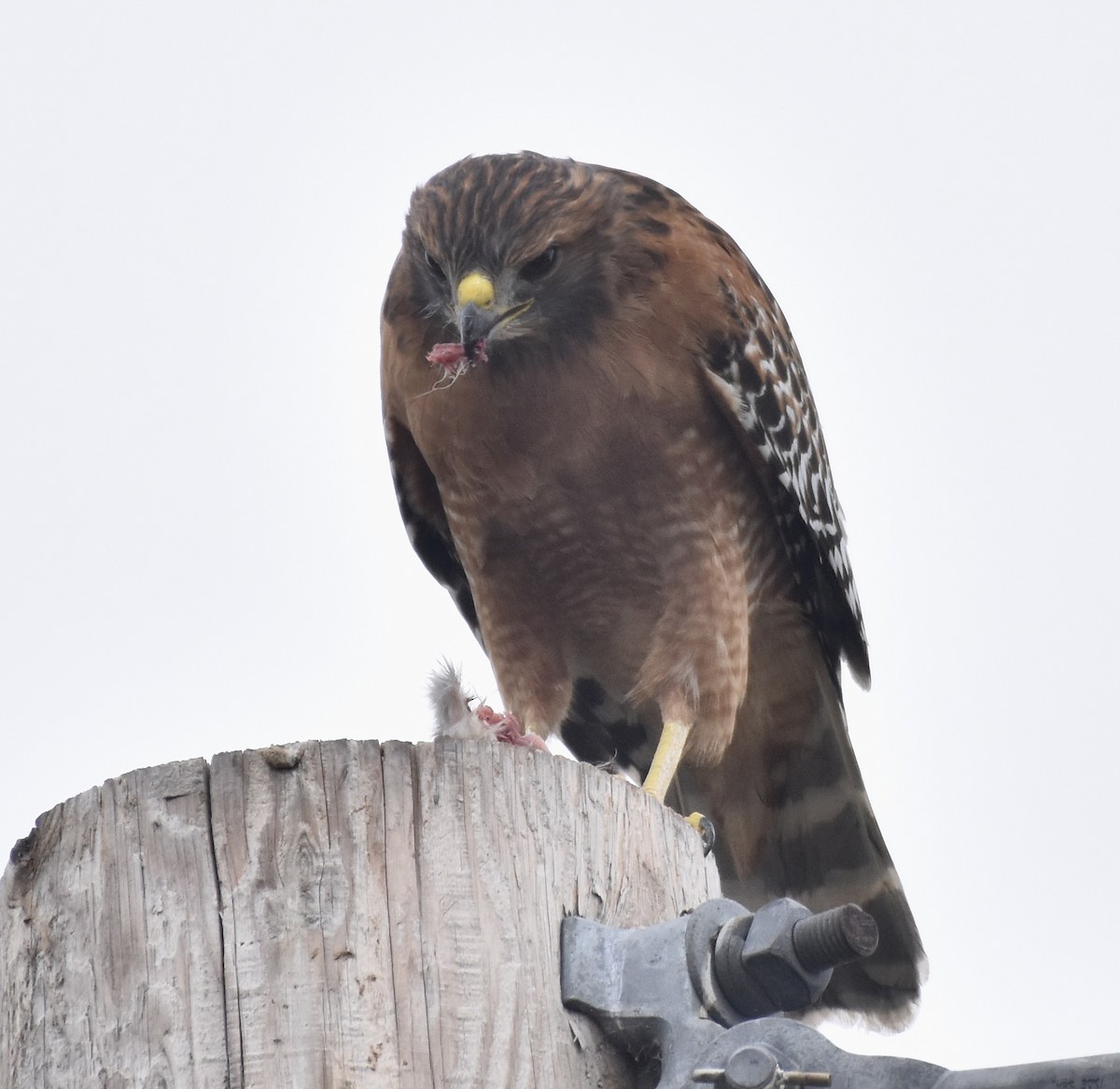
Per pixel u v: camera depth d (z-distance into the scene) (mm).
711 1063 5703
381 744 6137
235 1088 5699
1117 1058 5246
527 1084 5820
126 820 6105
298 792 6043
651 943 6078
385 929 5887
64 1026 5938
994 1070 5363
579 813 6383
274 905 5902
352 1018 5754
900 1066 5527
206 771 6102
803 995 5992
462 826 6086
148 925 5957
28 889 6215
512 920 6031
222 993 5816
